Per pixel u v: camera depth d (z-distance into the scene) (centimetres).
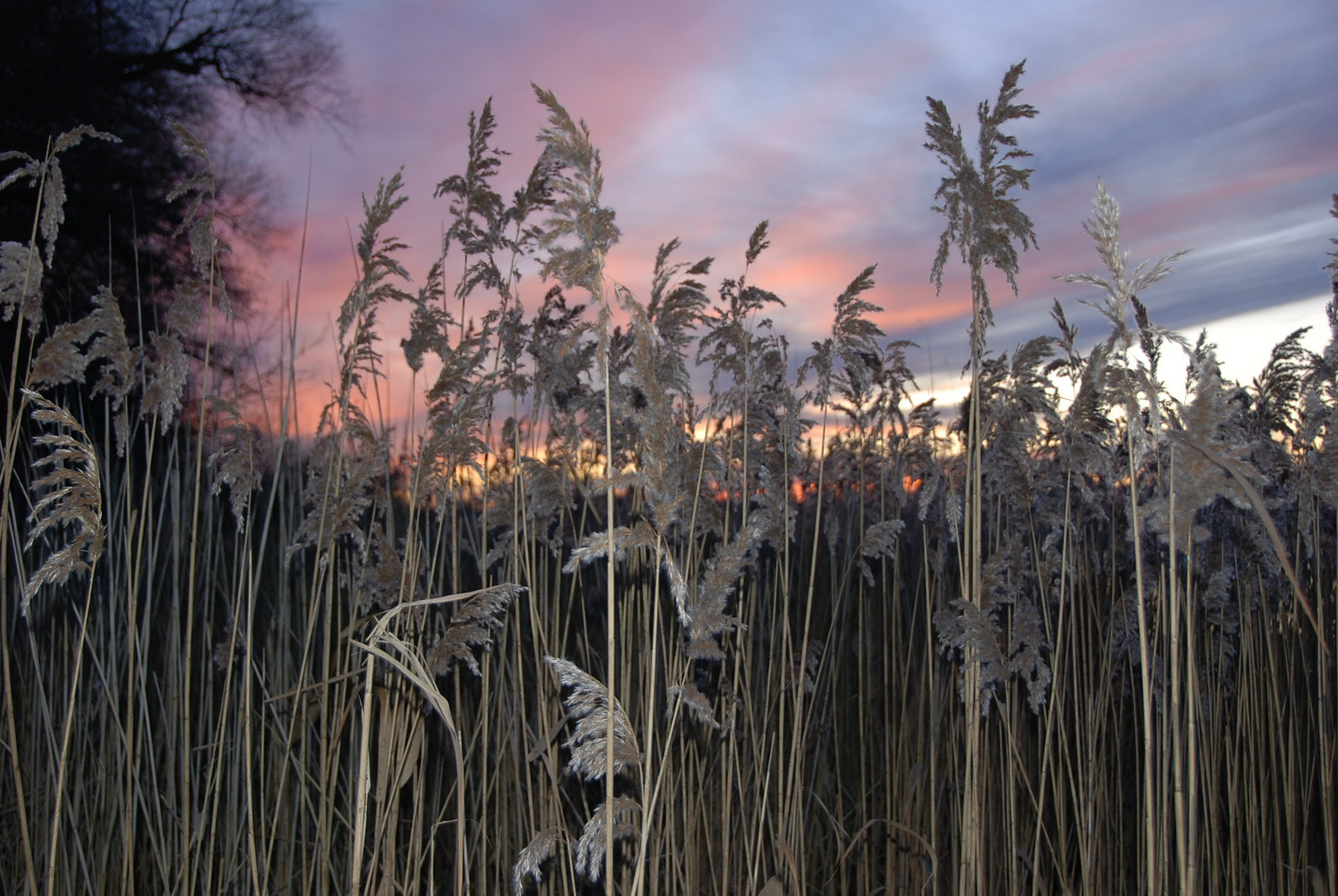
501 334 303
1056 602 319
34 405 222
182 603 314
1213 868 273
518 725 289
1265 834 295
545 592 293
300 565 333
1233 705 327
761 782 292
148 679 320
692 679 279
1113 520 330
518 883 206
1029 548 321
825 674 342
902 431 379
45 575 210
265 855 242
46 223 230
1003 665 253
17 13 805
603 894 270
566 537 327
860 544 318
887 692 315
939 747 337
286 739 263
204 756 288
